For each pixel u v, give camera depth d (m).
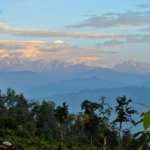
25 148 79.62
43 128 129.38
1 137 85.00
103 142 109.44
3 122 110.44
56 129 126.44
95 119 114.88
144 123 4.28
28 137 99.94
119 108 87.75
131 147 4.29
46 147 88.88
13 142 81.38
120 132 78.06
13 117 123.06
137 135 4.29
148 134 4.27
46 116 135.88
